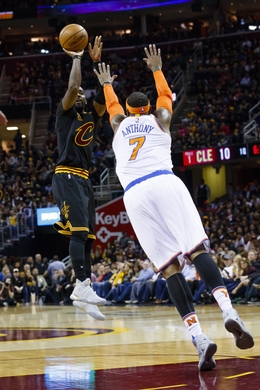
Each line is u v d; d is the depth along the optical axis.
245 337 3.92
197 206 25.02
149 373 3.79
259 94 28.05
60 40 5.41
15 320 10.80
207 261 4.23
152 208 4.35
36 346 5.71
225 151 22.97
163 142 4.58
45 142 29.72
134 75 32.16
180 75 31.09
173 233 4.28
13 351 5.27
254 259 14.06
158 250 4.34
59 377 3.70
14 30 37.50
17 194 25.55
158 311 12.41
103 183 25.39
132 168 4.50
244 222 20.62
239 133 24.12
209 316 9.94
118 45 34.62
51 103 31.84
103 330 7.81
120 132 4.64
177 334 6.80
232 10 35.66
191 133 25.41
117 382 3.47
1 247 22.20
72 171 5.41
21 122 31.91
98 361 4.43
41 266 20.80
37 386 3.39
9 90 33.81
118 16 36.19
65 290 18.58
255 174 28.47
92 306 5.32
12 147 31.55
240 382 3.38
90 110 5.57
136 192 4.39
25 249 23.00
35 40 38.38
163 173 4.44
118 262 18.03
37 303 19.25
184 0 33.88
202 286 14.51
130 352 5.00
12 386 3.41
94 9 34.97
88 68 32.91
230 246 17.78
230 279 14.18
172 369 3.95
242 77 29.75
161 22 37.41
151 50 5.15
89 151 5.51
